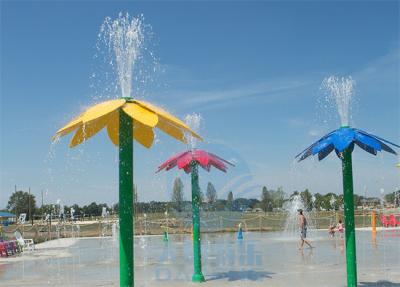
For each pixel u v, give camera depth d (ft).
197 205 36.24
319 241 74.54
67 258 58.49
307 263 46.09
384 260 47.37
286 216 102.99
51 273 43.96
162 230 100.17
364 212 131.64
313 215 122.01
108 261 53.62
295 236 86.38
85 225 135.23
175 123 17.46
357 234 86.48
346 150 28.84
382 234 86.28
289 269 41.93
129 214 17.97
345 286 32.50
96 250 69.87
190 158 35.40
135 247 69.00
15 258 59.62
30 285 36.78
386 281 34.73
